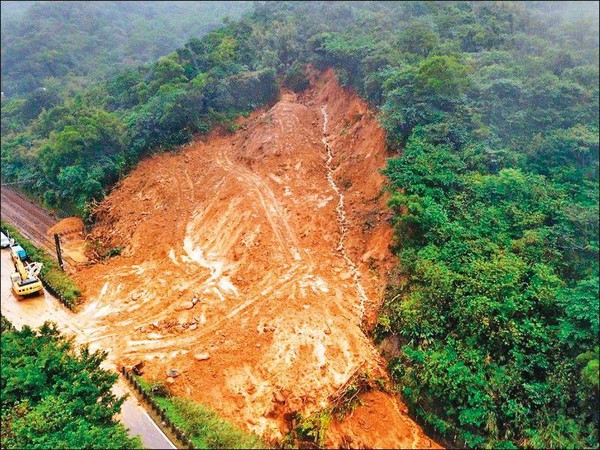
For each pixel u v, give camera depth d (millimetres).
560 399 22281
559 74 48125
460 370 23875
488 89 41344
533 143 37125
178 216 41125
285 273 32844
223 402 24531
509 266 26484
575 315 23469
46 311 31625
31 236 44156
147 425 21938
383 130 40594
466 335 25250
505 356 24344
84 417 20719
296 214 38031
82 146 47844
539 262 27750
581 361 22469
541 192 31953
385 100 43281
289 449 22453
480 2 67438
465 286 26312
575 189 33688
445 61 38438
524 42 54250
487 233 29578
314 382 25266
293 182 41750
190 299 31516
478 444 22453
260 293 31406
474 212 31000
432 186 32438
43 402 21188
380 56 47594
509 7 63344
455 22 57500
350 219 36812
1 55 106188
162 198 43438
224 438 21344
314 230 36531
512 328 24281
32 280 32938
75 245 42188
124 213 43188
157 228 39969
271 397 24656
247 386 25203
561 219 30031
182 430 21562
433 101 38406
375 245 33219
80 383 21891
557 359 23344
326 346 27016
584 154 37094
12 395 22141
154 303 31672
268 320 28875
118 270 36188
